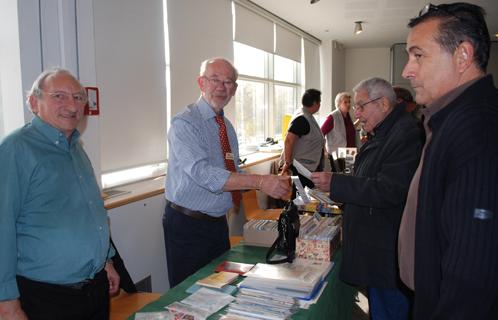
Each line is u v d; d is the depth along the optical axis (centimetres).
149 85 305
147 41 302
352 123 542
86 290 150
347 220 183
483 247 82
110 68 267
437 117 98
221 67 200
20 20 192
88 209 151
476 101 91
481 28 93
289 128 391
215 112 207
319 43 754
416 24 101
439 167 94
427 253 99
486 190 83
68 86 144
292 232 184
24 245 137
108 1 263
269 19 533
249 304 139
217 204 203
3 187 130
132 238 249
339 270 186
